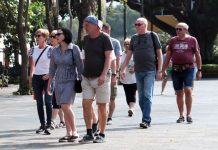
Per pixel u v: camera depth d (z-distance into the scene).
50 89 22.36
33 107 39.06
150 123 27.11
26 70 54.38
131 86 31.08
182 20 105.62
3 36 82.88
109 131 24.38
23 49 54.66
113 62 22.56
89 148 19.58
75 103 41.47
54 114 25.66
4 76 72.12
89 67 20.83
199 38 106.81
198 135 22.70
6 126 27.23
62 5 93.75
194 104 39.38
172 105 39.06
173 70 27.31
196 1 104.50
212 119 29.08
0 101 45.28
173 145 20.08
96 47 20.77
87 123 21.20
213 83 73.56
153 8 104.31
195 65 27.72
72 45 21.39
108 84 21.03
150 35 25.41
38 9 74.81
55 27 54.84
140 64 25.39
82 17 51.25
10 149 19.62
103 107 21.09
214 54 118.12
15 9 70.44
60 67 21.39
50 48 24.34
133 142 20.95
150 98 25.45
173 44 27.22
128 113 31.39
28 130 25.52
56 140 21.97
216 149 19.12
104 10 50.22
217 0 102.88
